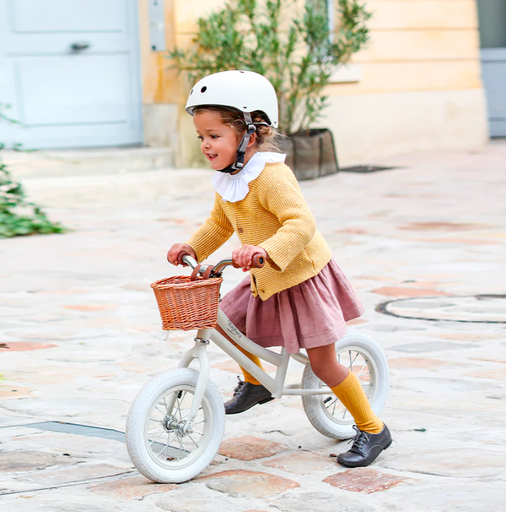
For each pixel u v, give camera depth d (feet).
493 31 77.20
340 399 16.16
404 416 18.24
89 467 15.92
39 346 24.07
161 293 14.83
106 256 36.29
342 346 17.39
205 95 15.07
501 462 15.53
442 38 69.62
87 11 55.47
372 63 66.28
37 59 54.44
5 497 14.47
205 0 55.83
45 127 55.21
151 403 14.96
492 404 18.79
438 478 14.97
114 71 56.75
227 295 17.01
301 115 62.13
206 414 15.75
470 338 24.07
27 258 36.09
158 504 14.20
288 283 15.53
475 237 38.93
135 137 57.98
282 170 15.35
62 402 19.53
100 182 50.31
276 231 15.71
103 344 24.26
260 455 16.53
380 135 67.31
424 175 58.80
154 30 55.88
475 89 71.92
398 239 38.96
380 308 27.61
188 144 56.34
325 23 57.41
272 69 57.82
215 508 14.02
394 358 22.38
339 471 15.58
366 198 50.62
